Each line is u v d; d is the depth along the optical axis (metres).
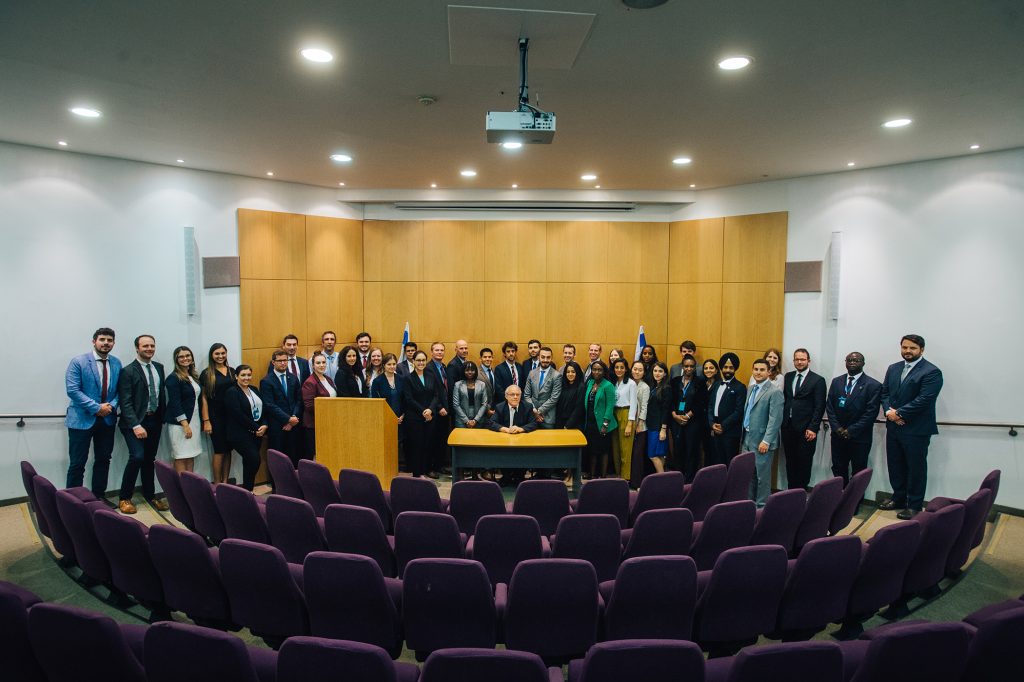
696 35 3.35
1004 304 6.04
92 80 4.11
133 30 3.32
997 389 6.10
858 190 6.99
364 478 4.47
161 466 4.84
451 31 3.25
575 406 7.22
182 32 3.34
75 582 4.34
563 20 3.12
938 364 6.44
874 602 3.48
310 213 8.43
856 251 7.00
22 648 2.43
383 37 3.42
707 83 4.14
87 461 6.33
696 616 3.08
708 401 6.95
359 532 3.64
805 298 7.45
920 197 6.53
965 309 6.26
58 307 6.21
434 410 7.43
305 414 7.12
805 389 6.74
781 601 3.19
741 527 3.87
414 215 9.13
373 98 4.49
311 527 3.72
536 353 8.34
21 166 5.96
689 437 7.12
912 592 3.88
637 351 8.63
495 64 3.74
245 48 3.56
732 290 8.20
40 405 6.14
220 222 7.42
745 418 6.55
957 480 6.33
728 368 6.73
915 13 3.06
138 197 6.72
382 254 9.12
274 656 2.70
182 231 7.03
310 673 2.05
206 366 7.27
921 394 6.03
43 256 6.12
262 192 7.84
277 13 3.11
